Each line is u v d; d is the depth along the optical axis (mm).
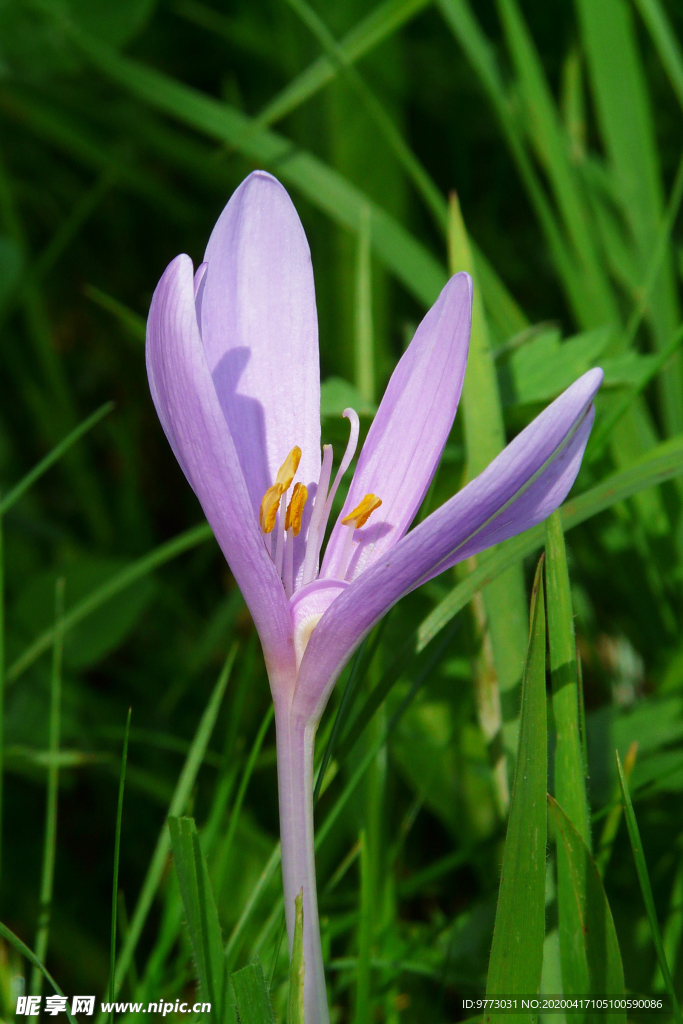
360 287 521
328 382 504
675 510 562
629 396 493
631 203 658
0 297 701
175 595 734
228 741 487
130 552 804
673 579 570
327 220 725
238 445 411
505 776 456
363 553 407
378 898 472
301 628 395
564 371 498
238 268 413
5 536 739
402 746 513
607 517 594
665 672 542
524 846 398
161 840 454
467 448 459
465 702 486
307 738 395
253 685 658
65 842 592
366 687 479
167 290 380
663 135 858
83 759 505
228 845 453
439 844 558
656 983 460
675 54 606
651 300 630
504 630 449
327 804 513
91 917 552
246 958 482
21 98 842
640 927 478
